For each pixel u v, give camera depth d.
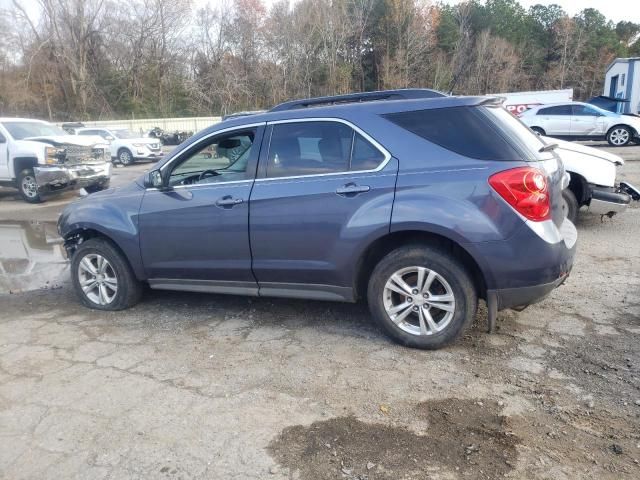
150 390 3.47
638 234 6.86
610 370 3.46
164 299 5.23
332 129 3.96
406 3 48.44
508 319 4.32
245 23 47.53
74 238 5.22
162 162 4.59
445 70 47.84
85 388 3.53
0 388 3.57
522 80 59.34
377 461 2.69
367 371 3.60
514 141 3.59
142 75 49.56
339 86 47.03
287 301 5.00
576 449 2.71
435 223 3.54
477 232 3.46
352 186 3.78
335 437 2.89
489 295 3.58
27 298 5.48
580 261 5.83
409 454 2.73
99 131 23.95
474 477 2.54
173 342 4.21
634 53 70.19
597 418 2.96
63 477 2.68
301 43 46.44
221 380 3.56
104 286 4.98
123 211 4.70
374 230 3.71
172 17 48.88
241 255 4.25
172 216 4.46
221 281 4.45
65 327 4.62
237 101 45.47
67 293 5.61
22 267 6.82
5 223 10.00
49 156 11.80
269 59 47.22
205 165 4.44
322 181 3.90
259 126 4.22
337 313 4.64
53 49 46.31
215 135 4.37
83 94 47.16
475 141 3.58
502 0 60.84
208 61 49.16
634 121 17.89
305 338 4.17
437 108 3.71
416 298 3.78
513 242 3.44
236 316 4.70
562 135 18.69
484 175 3.47
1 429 3.10
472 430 2.90
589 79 60.69
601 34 65.62
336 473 2.61
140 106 48.53
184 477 2.63
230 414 3.15
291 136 4.09
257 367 3.73
